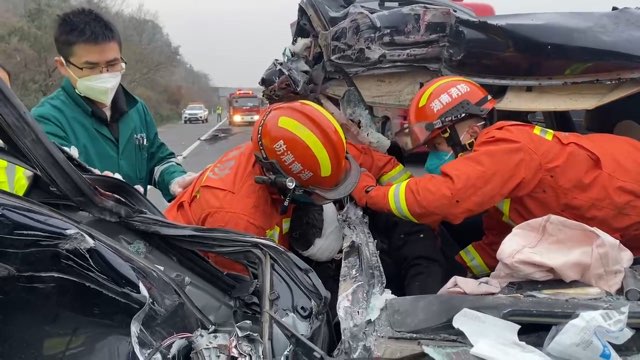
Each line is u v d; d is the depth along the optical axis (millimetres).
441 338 1390
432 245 2303
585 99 2404
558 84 2354
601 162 1973
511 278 1643
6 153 1369
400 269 2336
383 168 2576
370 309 1497
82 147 2375
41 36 23125
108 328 1224
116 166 2498
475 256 2402
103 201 1481
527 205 2035
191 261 1656
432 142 2232
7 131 1221
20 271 1252
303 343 1383
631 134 2660
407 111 2520
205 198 1963
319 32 2578
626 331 1371
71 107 2375
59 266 1261
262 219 1928
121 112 2529
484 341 1335
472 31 2332
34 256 1259
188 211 2021
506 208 2082
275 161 1866
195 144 17328
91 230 1387
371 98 2531
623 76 2291
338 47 2447
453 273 2584
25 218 1281
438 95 2129
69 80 2365
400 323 1437
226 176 1996
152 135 2781
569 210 2002
